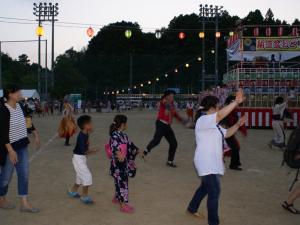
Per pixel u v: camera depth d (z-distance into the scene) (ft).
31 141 56.44
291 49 80.38
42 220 21.49
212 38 251.19
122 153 22.54
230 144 34.78
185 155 43.60
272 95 75.25
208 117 19.13
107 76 314.96
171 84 291.17
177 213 22.76
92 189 28.07
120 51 330.54
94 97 309.22
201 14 144.77
